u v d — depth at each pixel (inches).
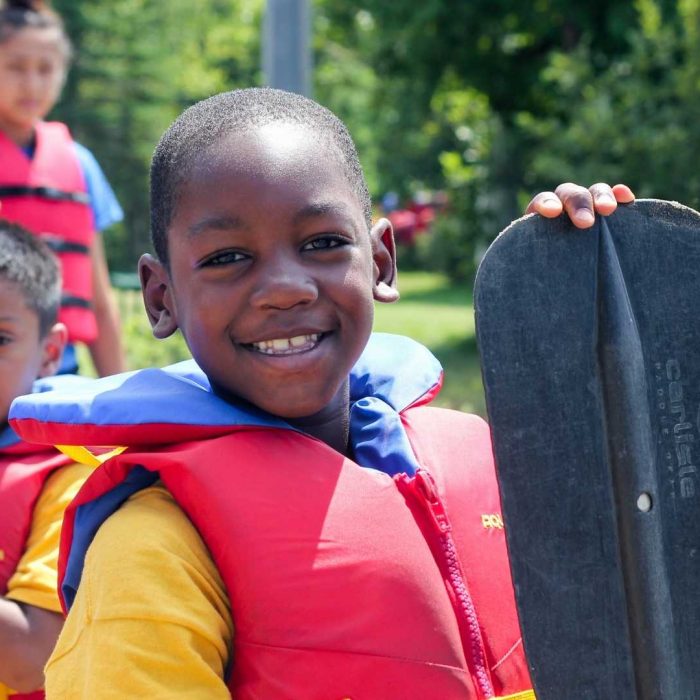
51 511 100.3
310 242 76.7
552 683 71.5
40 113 161.5
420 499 79.8
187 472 73.9
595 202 74.0
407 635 73.3
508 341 72.4
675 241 75.6
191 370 88.0
